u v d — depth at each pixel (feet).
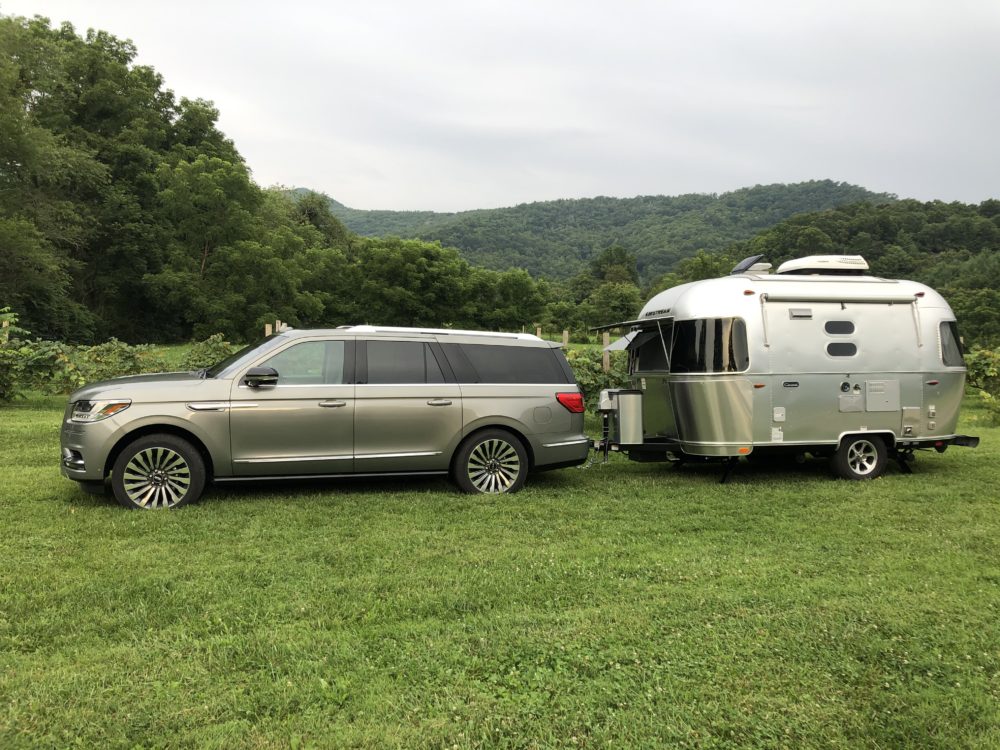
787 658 11.95
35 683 10.55
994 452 35.83
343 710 10.11
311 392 22.76
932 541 19.35
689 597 14.67
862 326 28.43
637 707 10.33
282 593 14.55
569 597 14.65
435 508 22.22
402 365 24.07
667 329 29.09
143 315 176.96
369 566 16.47
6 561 15.96
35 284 125.70
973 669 11.66
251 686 10.69
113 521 19.53
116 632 12.57
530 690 10.79
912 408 28.94
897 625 13.28
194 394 21.84
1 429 36.42
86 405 21.36
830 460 28.89
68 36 167.12
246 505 21.85
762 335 27.22
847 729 9.92
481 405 24.47
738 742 9.58
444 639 12.44
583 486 26.73
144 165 165.78
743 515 22.33
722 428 27.12
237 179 164.96
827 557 17.81
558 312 272.92
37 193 130.11
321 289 208.54
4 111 115.55
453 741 9.40
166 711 9.91
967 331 198.90
